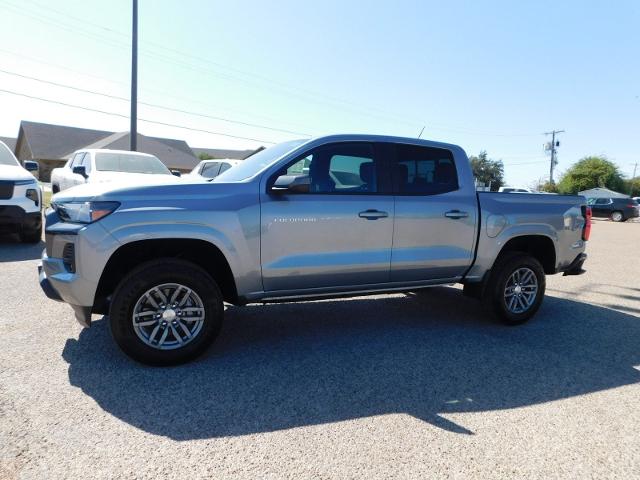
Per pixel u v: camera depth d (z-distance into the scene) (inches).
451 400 126.6
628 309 236.4
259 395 125.3
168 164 1833.2
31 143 1855.3
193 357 144.9
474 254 187.8
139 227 135.4
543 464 98.2
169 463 93.9
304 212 155.0
